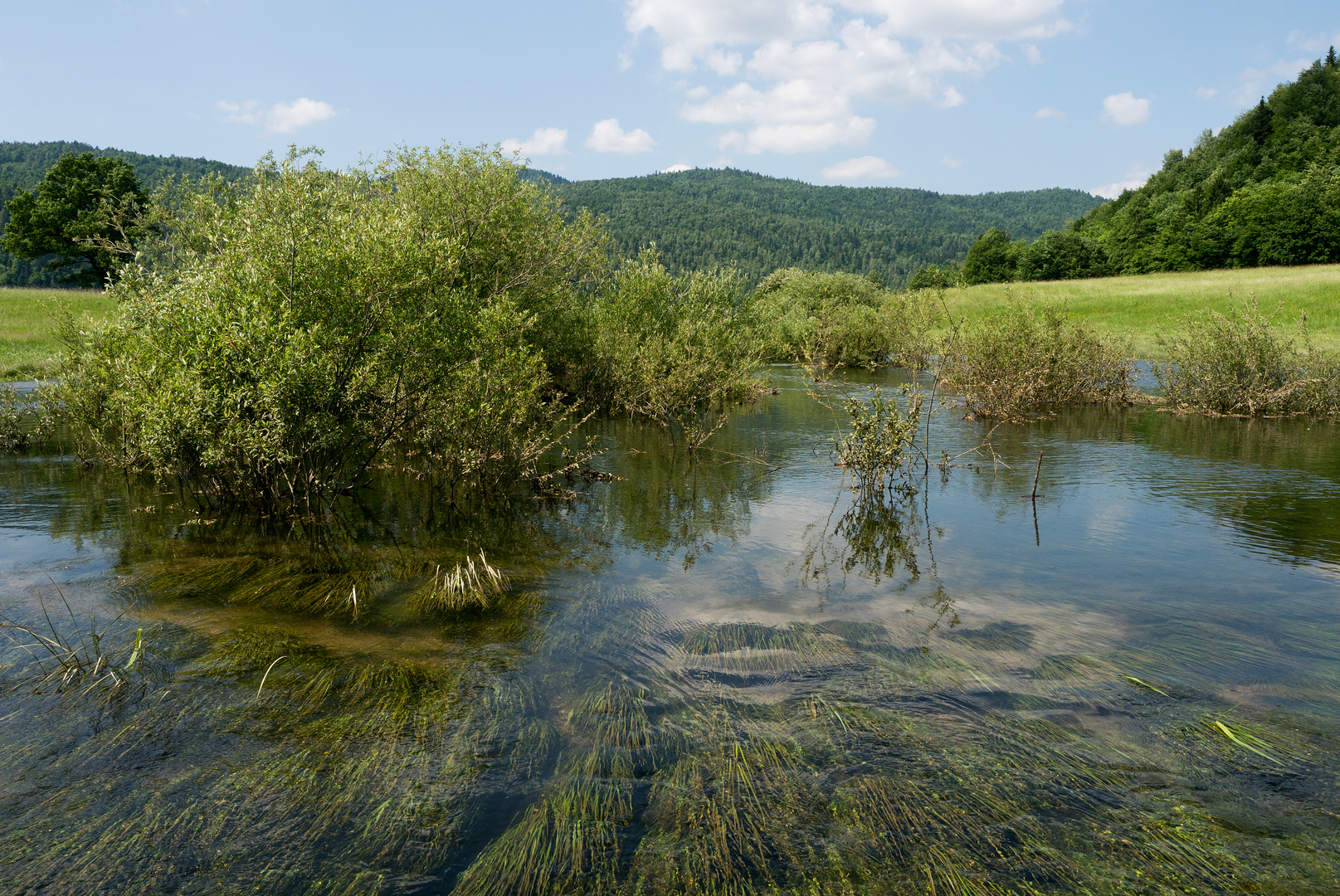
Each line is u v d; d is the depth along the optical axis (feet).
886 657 17.43
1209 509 31.24
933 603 21.07
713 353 61.77
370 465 40.01
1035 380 60.49
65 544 26.09
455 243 36.76
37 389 48.44
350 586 22.20
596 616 20.18
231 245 31.76
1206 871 10.38
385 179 53.11
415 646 18.20
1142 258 267.59
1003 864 10.53
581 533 28.78
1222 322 60.03
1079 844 10.95
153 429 27.73
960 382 63.82
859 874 10.34
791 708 15.05
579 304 67.92
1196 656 17.34
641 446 48.70
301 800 12.02
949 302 92.79
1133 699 15.30
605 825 11.44
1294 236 207.31
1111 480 36.99
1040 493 34.65
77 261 152.87
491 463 35.99
